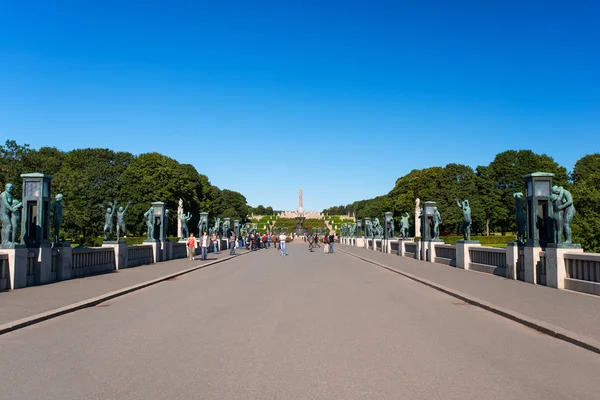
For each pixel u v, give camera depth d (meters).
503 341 10.12
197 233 92.50
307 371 7.90
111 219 29.45
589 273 17.27
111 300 16.30
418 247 40.56
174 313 13.62
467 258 29.09
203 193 99.88
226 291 18.92
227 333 10.84
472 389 7.03
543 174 20.52
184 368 8.09
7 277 18.36
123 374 7.77
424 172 95.12
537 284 20.14
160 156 83.94
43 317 12.51
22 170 47.41
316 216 186.62
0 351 9.28
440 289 19.06
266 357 8.77
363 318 12.77
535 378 7.57
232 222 116.44
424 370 7.98
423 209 39.66
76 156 79.00
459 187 87.38
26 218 20.14
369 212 128.50
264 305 15.11
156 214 38.44
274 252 60.75
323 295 17.62
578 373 7.84
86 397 6.71
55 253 21.48
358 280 23.48
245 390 6.96
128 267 30.66
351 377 7.58
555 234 19.41
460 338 10.38
